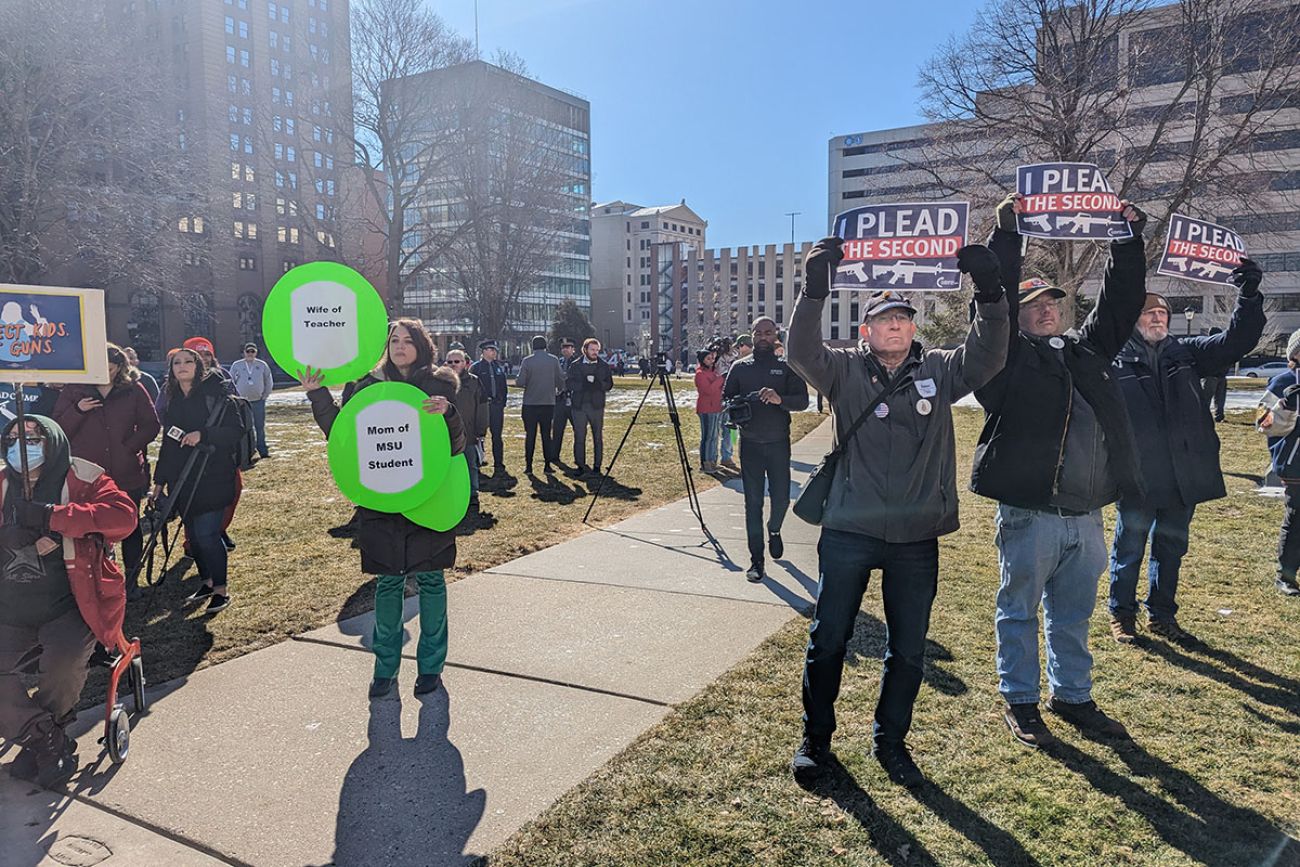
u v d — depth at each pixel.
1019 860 2.62
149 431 5.51
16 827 2.87
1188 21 22.16
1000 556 3.61
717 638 4.69
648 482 10.88
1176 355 4.62
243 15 73.56
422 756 3.35
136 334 67.75
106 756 3.40
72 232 31.02
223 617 5.16
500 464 11.34
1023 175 3.60
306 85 40.91
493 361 11.24
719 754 3.31
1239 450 12.89
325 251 41.12
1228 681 4.01
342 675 4.24
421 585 3.97
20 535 3.10
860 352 3.21
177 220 34.28
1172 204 22.39
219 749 3.44
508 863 2.63
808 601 5.41
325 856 2.68
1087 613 3.56
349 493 3.76
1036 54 24.36
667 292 122.38
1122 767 3.21
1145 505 4.53
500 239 48.44
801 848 2.70
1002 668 3.54
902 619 3.10
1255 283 4.42
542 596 5.56
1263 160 25.89
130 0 58.66
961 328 31.81
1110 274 3.53
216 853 2.71
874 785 3.07
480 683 4.09
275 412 24.12
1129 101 24.00
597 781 3.11
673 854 2.66
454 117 38.41
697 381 11.92
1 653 3.10
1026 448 3.40
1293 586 5.40
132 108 31.11
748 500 6.02
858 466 3.07
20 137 28.69
